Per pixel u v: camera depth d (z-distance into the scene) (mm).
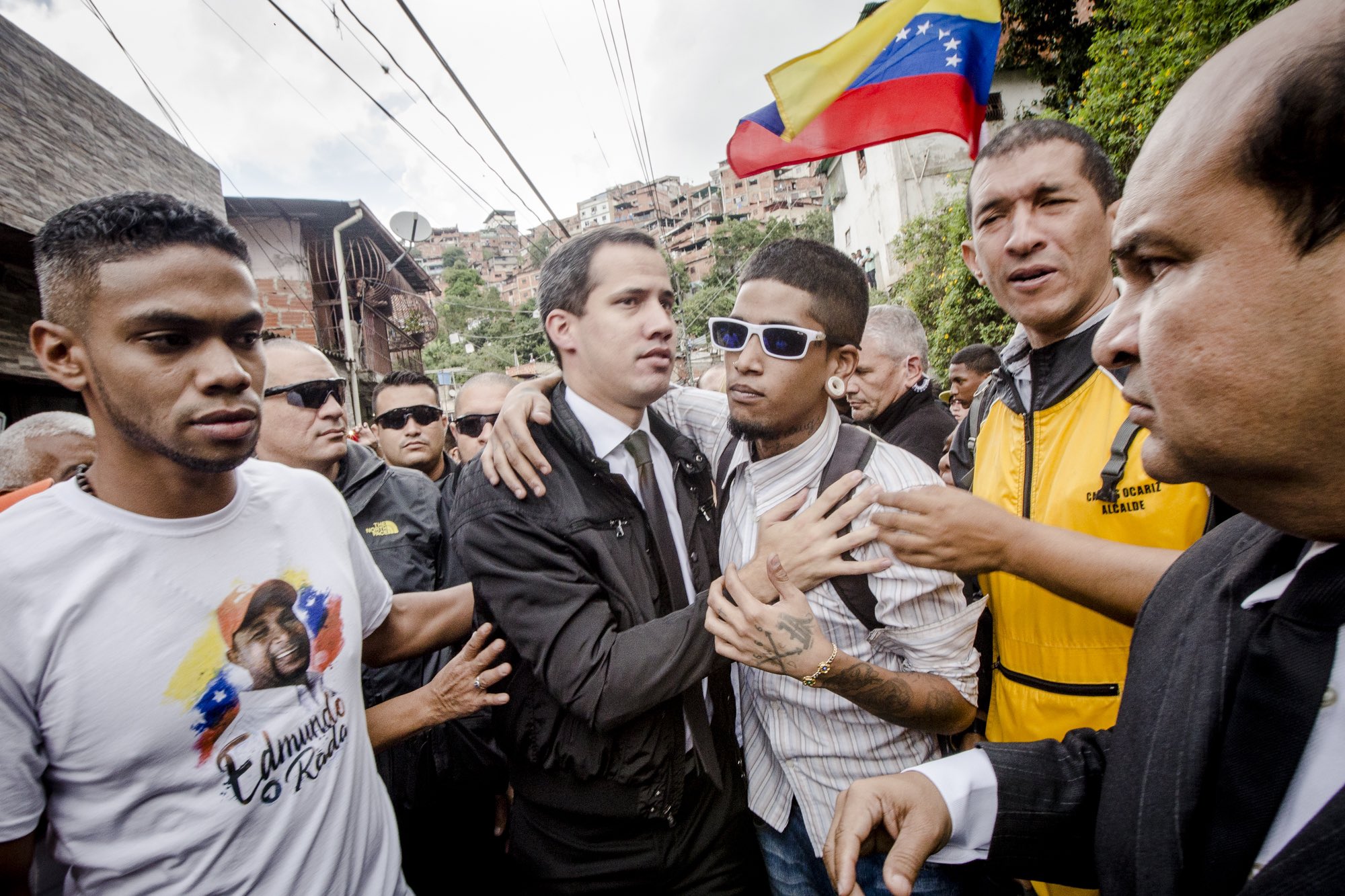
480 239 88938
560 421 1360
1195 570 741
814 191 64938
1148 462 605
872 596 1319
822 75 3242
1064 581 1138
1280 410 462
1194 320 478
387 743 1436
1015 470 1658
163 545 1060
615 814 1364
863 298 1466
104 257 934
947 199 12867
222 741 1062
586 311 1386
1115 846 714
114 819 981
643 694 1193
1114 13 7113
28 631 935
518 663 1433
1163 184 486
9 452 1723
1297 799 539
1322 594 536
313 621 1228
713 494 1641
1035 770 908
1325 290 427
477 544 1319
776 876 1594
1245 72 448
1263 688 565
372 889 1263
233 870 1050
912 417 2945
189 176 8312
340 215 12273
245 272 1055
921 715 1266
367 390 13977
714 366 4012
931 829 831
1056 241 1466
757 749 1621
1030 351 1662
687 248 63438
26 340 6047
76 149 6371
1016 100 12922
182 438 990
